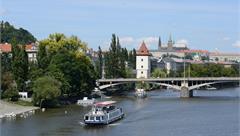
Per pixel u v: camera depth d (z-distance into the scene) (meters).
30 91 197.25
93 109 147.50
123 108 188.88
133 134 127.31
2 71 193.88
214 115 167.25
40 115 160.38
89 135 125.25
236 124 145.25
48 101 186.75
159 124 145.12
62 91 196.50
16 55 199.00
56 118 153.50
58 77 197.25
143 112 175.62
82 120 149.75
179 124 145.25
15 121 146.25
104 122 141.25
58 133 127.56
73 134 126.88
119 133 128.75
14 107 174.75
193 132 131.25
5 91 185.12
